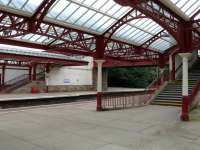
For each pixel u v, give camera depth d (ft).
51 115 38.22
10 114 39.17
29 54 77.36
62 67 111.24
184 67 35.81
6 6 34.06
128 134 25.53
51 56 85.46
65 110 44.57
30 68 105.50
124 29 51.34
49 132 26.27
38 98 57.47
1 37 46.01
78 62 97.35
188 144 22.06
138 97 60.49
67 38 54.65
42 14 36.76
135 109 45.73
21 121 32.78
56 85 108.37
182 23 37.14
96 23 44.29
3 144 21.67
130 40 57.98
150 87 70.69
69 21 41.75
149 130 27.55
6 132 26.23
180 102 50.62
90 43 55.11
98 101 44.21
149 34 57.98
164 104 52.01
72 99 67.05
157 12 33.71
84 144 21.75
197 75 59.36
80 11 40.47
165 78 67.56
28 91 98.27
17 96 73.31
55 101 61.82
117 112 41.86
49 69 105.19
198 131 27.22
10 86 99.76
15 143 22.00
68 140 23.07
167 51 70.54
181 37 36.76
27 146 21.09
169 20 36.45
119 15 44.14
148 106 50.42
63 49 59.67
